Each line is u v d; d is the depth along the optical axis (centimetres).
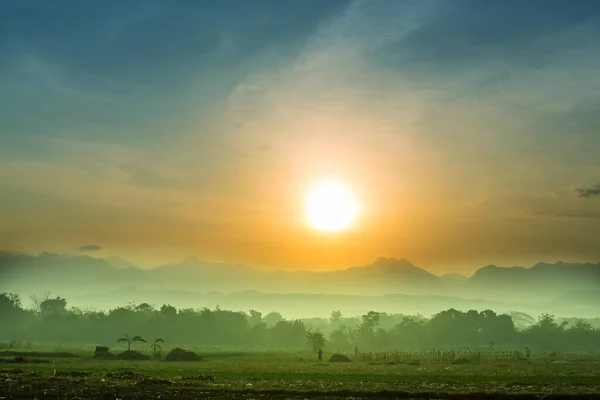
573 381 7719
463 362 14638
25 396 5678
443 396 6128
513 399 5994
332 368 11238
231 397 5850
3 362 11175
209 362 13438
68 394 5797
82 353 16450
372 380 7744
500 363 14288
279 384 7012
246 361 14400
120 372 8256
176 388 6341
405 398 6050
